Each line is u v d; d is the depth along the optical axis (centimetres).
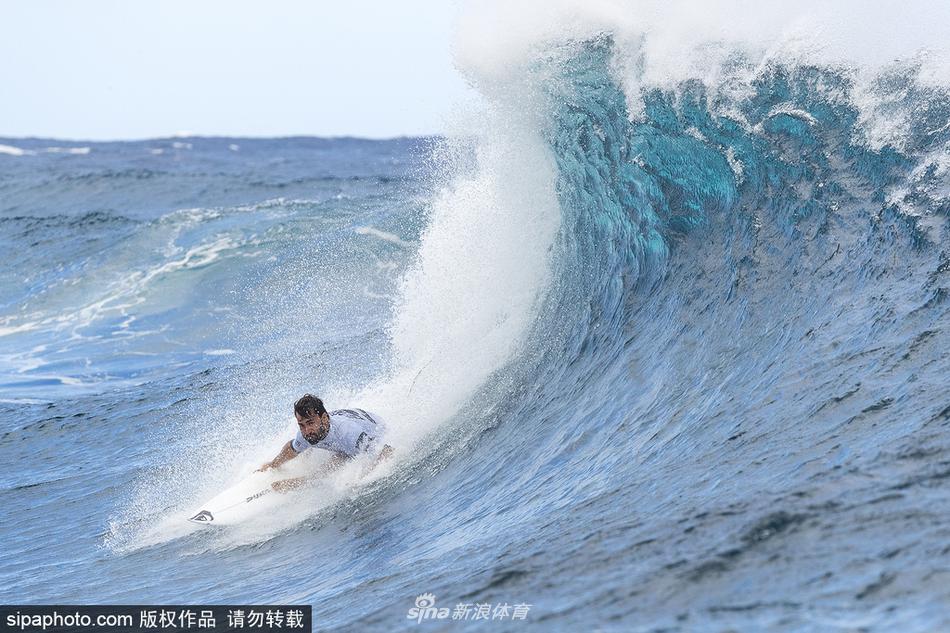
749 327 1948
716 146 2464
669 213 2547
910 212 1838
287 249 6462
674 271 2419
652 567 1107
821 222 2047
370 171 14988
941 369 1395
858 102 2166
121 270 6806
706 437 1595
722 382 1803
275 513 2264
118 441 3284
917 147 1975
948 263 1653
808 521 1083
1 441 3447
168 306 5844
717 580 1016
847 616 862
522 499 1812
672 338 2167
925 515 1010
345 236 6034
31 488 2867
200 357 4803
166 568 2027
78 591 1931
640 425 1867
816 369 1589
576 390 2309
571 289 2783
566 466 1888
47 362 4994
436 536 1800
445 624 1155
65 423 3588
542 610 1098
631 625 973
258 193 10731
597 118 2797
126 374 4619
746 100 2427
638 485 1532
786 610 905
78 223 9019
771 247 2138
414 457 2386
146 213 10181
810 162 2197
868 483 1138
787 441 1401
